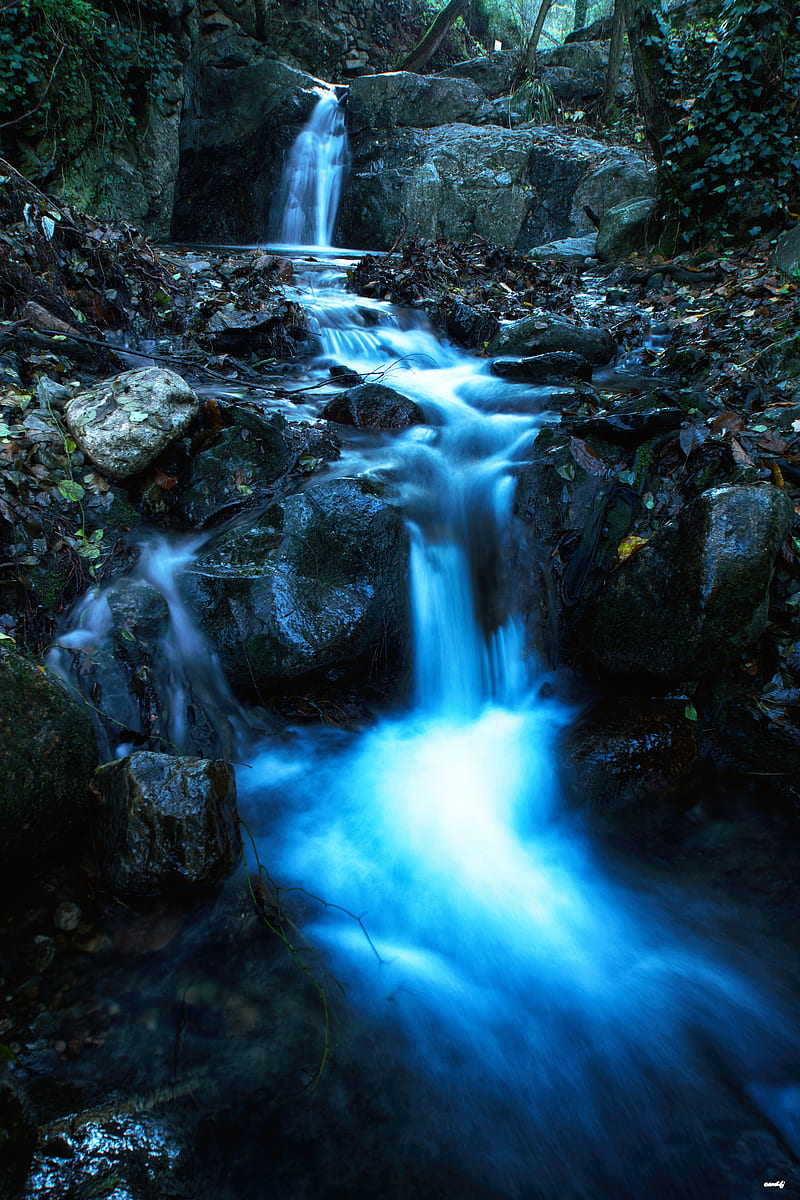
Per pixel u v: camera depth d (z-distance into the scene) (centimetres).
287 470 422
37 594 332
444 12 1497
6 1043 214
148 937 253
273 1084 215
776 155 842
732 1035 239
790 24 795
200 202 1400
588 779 325
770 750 343
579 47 1484
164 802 253
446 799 336
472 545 427
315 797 326
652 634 363
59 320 477
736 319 653
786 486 397
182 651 342
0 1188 170
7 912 254
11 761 252
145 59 1021
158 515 392
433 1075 223
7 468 358
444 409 516
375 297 778
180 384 404
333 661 361
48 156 888
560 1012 248
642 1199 195
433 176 1262
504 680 409
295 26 1481
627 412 449
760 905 281
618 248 1016
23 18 821
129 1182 183
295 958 256
